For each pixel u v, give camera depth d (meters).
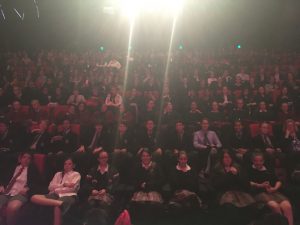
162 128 5.77
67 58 10.86
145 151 4.57
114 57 10.93
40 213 4.24
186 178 4.45
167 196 4.43
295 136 5.53
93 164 5.07
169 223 4.30
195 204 4.26
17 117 6.88
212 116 6.95
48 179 4.95
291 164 4.96
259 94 7.84
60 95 8.26
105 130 5.92
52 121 6.70
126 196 4.59
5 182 4.88
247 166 4.65
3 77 9.10
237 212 4.05
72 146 5.69
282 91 7.83
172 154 5.04
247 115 7.06
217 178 4.41
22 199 4.27
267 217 3.23
